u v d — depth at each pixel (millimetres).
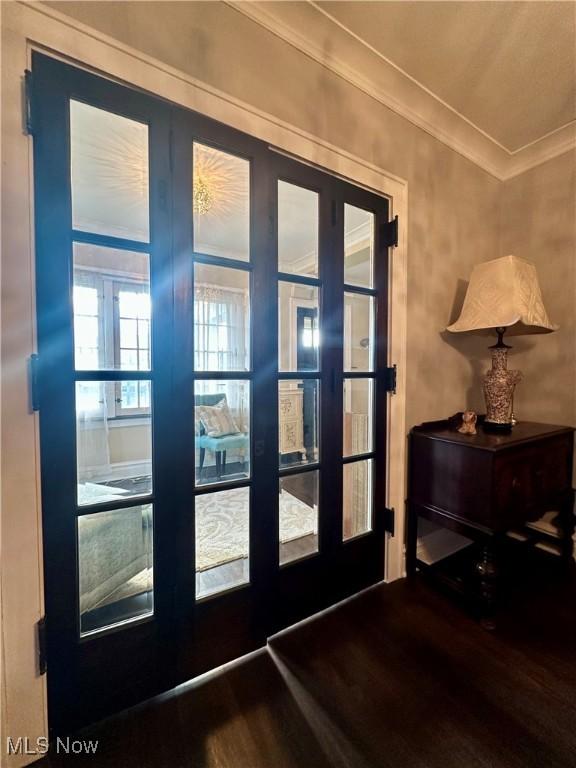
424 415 1854
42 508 961
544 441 1656
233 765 929
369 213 1639
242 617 1296
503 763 921
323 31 1333
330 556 1549
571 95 1661
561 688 1146
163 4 1073
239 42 1213
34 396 935
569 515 1842
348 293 1593
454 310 1976
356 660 1270
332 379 1529
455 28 1327
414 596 1634
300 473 1462
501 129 1896
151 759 946
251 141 1257
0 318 882
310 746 973
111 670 1068
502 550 2053
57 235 959
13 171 884
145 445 1146
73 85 954
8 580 909
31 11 891
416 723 1032
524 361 2174
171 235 1131
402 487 1768
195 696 1132
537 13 1271
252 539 1323
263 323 1327
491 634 1393
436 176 1852
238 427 1313
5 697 915
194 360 1194
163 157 1102
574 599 1618
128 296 1105
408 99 1652
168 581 1154
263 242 1315
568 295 1983
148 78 1058
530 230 2117
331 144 1452
